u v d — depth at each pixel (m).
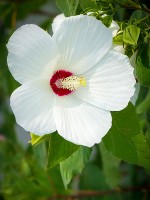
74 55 0.41
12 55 0.40
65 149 0.44
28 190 0.70
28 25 0.39
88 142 0.41
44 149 0.60
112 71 0.41
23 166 0.71
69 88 0.42
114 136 0.45
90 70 0.42
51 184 0.69
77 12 0.46
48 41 0.40
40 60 0.40
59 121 0.41
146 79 0.44
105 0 0.46
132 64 0.44
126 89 0.41
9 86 0.65
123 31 0.43
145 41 0.44
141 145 0.45
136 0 0.46
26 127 0.40
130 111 0.44
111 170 0.67
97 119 0.42
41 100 0.41
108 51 0.41
